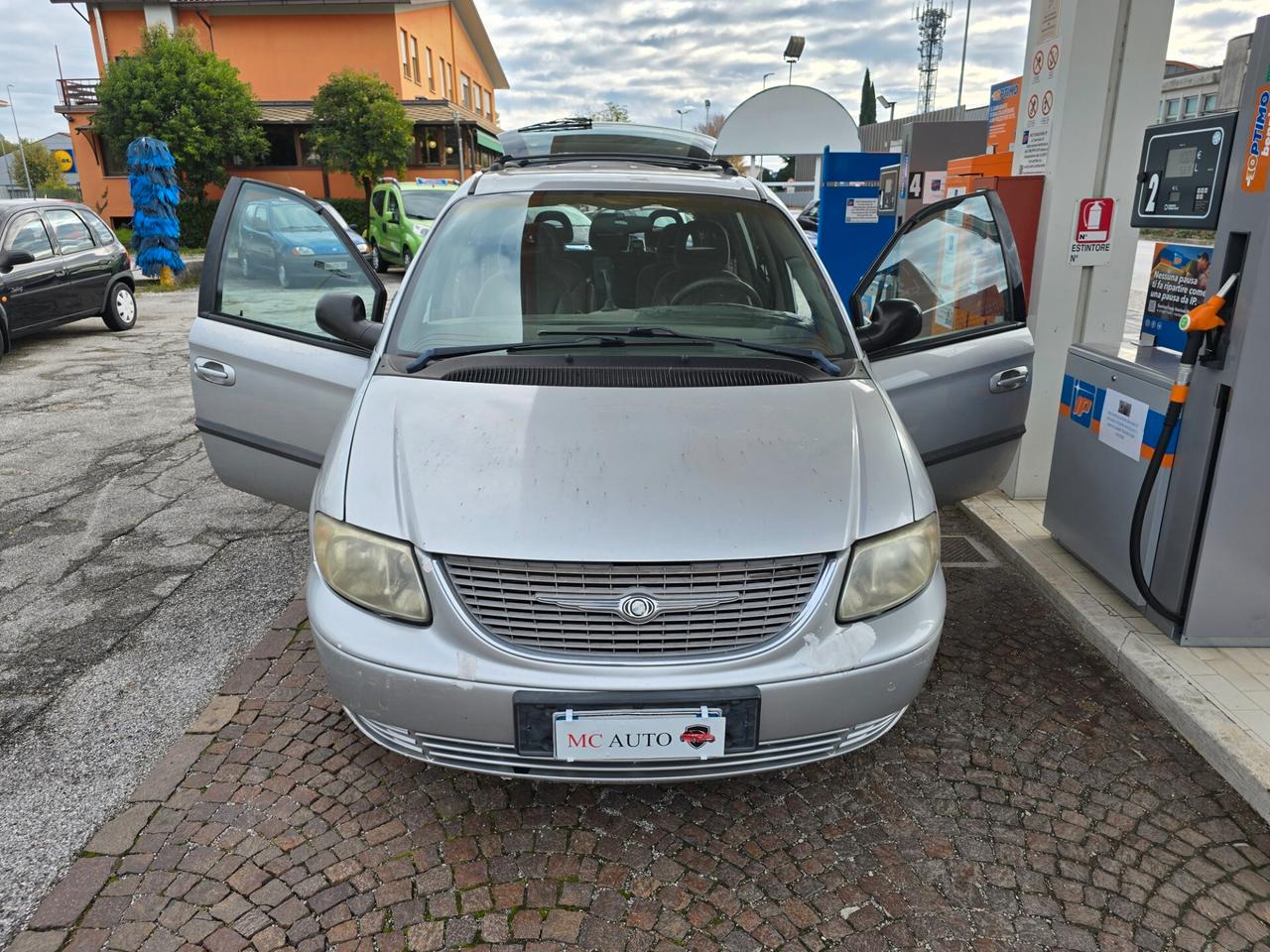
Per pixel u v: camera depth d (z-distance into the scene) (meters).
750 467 2.32
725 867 2.31
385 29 30.64
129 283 11.15
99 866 2.30
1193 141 3.06
